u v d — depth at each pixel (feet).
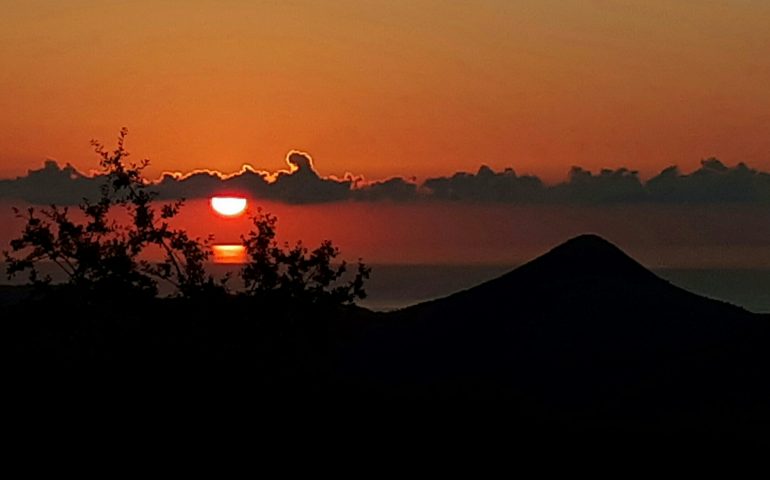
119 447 130.52
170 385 166.30
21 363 172.35
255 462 127.24
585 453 141.90
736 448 152.35
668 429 175.01
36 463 122.01
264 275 194.39
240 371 179.32
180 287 189.06
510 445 143.02
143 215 187.73
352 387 181.37
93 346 183.42
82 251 183.42
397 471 126.93
